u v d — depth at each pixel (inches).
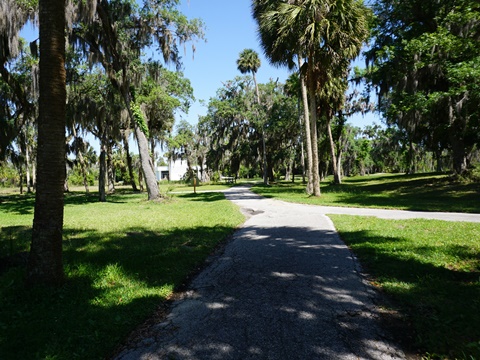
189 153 2346.2
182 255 257.0
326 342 125.6
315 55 681.6
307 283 191.8
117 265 228.4
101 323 141.7
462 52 690.2
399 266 211.2
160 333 137.2
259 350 121.1
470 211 468.8
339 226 372.2
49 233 182.9
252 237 332.2
